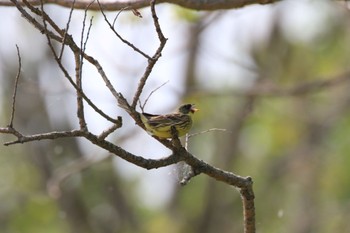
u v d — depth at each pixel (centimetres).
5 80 1708
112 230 1834
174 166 661
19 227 1797
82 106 575
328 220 1934
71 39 575
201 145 1862
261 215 1970
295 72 1916
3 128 562
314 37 1947
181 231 1881
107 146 587
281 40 1895
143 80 591
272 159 1995
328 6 1839
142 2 819
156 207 1931
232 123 1828
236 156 1889
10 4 802
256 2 859
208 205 1894
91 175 1806
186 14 1329
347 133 1994
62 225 1802
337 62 1933
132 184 1911
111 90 599
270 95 1506
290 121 1975
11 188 1781
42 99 1717
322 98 1994
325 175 1977
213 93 1498
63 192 1747
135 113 605
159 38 578
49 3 823
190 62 1827
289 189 1995
